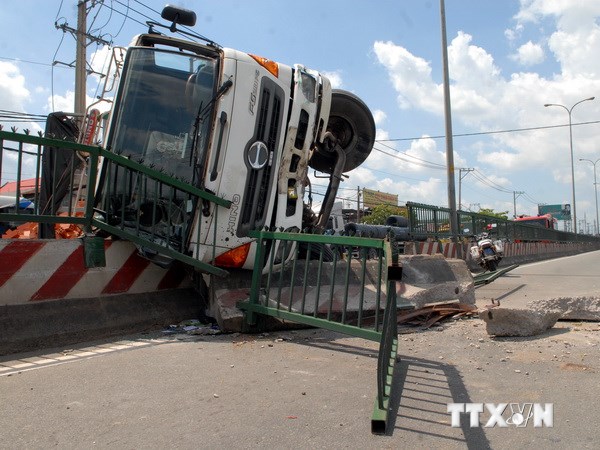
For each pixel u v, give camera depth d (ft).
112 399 12.01
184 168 19.36
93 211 17.72
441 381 13.62
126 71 19.63
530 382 13.50
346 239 16.16
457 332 19.62
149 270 20.44
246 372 14.29
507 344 17.63
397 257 12.82
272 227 21.31
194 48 20.22
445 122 62.85
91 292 18.51
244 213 20.10
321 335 19.24
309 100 22.41
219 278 20.68
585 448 9.62
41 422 10.66
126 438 9.93
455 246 51.70
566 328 19.92
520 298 30.99
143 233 19.20
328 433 10.26
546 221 139.64
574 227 154.20
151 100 19.67
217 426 10.55
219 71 19.76
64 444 9.65
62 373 13.94
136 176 19.20
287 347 17.25
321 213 26.05
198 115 19.48
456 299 24.09
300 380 13.62
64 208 22.75
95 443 9.71
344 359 15.81
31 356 15.61
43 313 16.98
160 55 20.07
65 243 17.75
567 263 74.33
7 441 9.75
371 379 13.76
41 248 17.16
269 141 20.85
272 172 21.02
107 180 18.21
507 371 14.51
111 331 18.44
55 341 16.83
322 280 21.57
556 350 16.67
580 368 14.69
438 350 16.98
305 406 11.71
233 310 19.31
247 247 20.25
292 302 19.70
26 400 11.88
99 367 14.53
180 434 10.14
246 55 20.35
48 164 22.38
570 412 11.39
